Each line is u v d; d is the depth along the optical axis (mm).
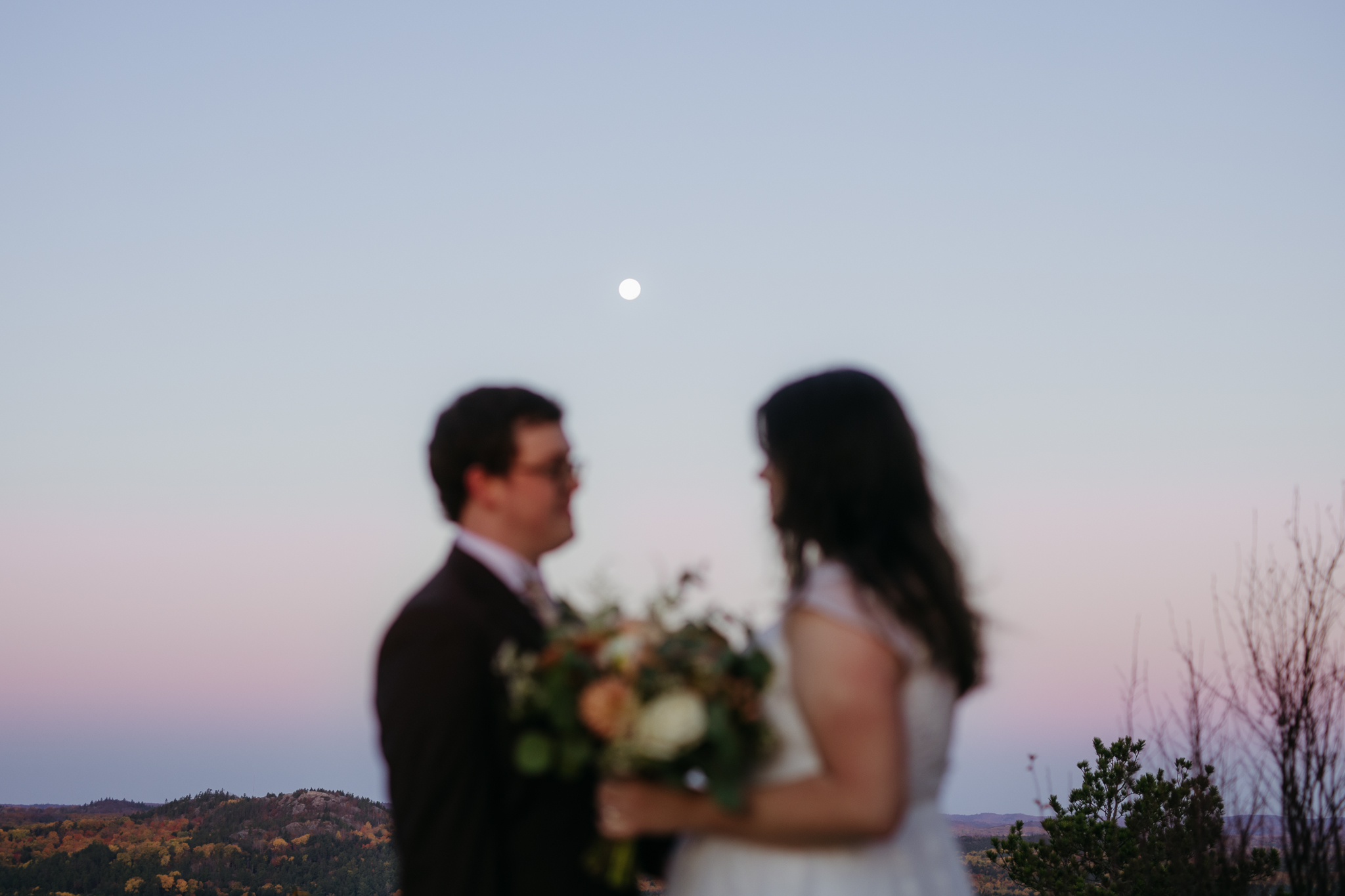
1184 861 4426
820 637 1688
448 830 1984
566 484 2443
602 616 1931
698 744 1743
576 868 2133
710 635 1940
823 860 1880
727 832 1810
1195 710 4242
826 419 1910
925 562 1814
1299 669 3748
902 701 1767
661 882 2295
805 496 1900
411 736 2027
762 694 1866
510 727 2105
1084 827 5125
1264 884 4004
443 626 2109
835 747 1648
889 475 1877
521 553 2391
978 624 1958
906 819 1910
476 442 2348
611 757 1808
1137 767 5211
